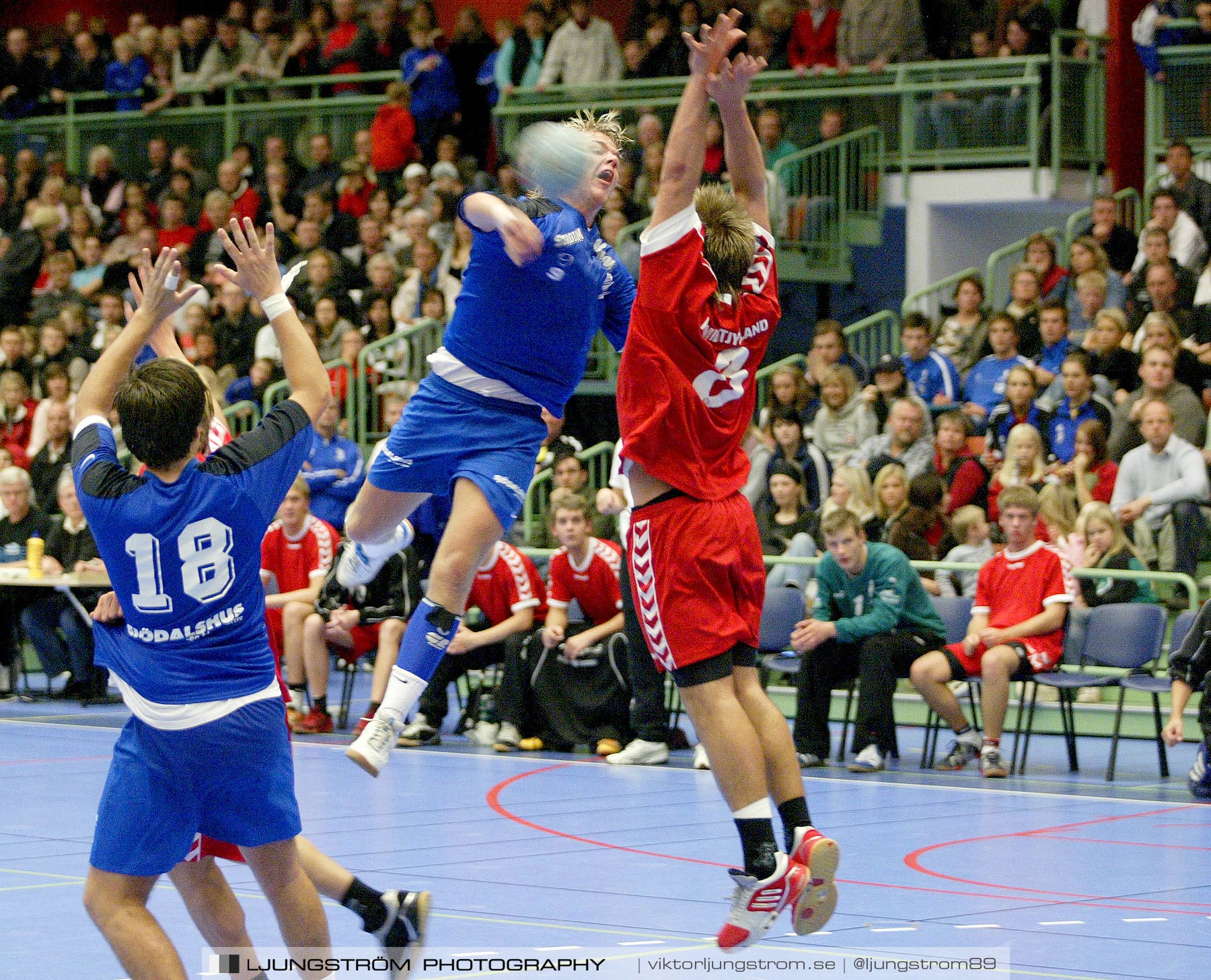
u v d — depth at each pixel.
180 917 8.52
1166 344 18.23
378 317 23.83
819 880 6.77
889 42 24.62
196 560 5.94
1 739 15.77
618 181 7.21
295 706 16.42
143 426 5.96
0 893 8.95
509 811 11.84
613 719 15.33
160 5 36.34
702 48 6.71
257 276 6.52
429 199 25.83
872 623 14.27
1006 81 23.58
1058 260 23.45
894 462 17.66
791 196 23.88
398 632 15.68
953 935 8.02
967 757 14.41
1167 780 13.82
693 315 6.74
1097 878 9.52
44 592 19.09
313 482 19.58
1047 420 18.30
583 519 15.27
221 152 29.14
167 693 5.93
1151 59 23.25
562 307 6.90
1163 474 16.80
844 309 26.09
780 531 17.55
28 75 31.55
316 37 29.89
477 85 28.66
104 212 29.64
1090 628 14.62
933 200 24.45
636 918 8.34
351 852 10.20
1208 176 22.42
